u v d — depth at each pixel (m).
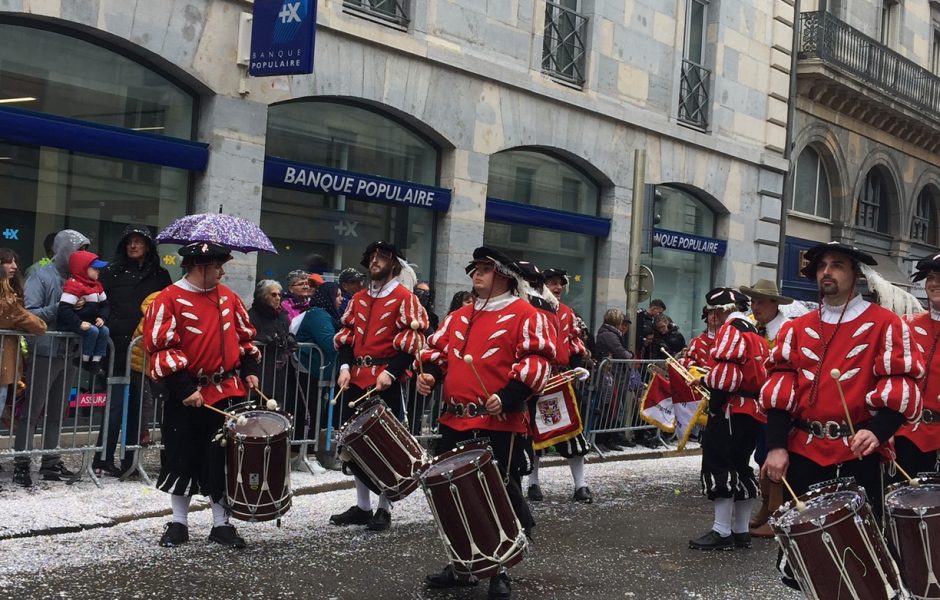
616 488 9.70
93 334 7.73
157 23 10.58
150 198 10.98
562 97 15.34
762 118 19.88
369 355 7.22
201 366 6.39
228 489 6.26
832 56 21.25
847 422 4.93
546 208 15.48
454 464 5.38
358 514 7.39
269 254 12.11
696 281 19.02
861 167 23.33
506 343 5.83
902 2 25.05
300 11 10.70
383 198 13.05
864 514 4.41
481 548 5.32
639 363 12.19
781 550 4.93
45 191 10.08
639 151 13.20
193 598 5.44
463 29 13.91
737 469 7.26
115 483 7.97
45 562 5.95
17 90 9.88
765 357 7.22
